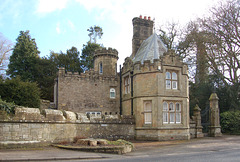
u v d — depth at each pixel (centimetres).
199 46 2961
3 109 1248
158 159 1029
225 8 2875
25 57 4009
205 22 3005
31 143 1310
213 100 2402
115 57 2898
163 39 3562
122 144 1356
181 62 2116
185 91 2105
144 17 2702
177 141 1883
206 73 3114
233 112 2606
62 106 2362
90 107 2450
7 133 1235
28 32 4259
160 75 2012
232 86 2877
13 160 917
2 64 3978
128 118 2039
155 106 1977
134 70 2141
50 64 4188
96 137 1789
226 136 2319
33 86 2047
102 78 2547
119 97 2567
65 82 2414
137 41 2608
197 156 1117
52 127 1443
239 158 1034
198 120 2275
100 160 1001
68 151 1204
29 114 1330
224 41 2898
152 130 1964
